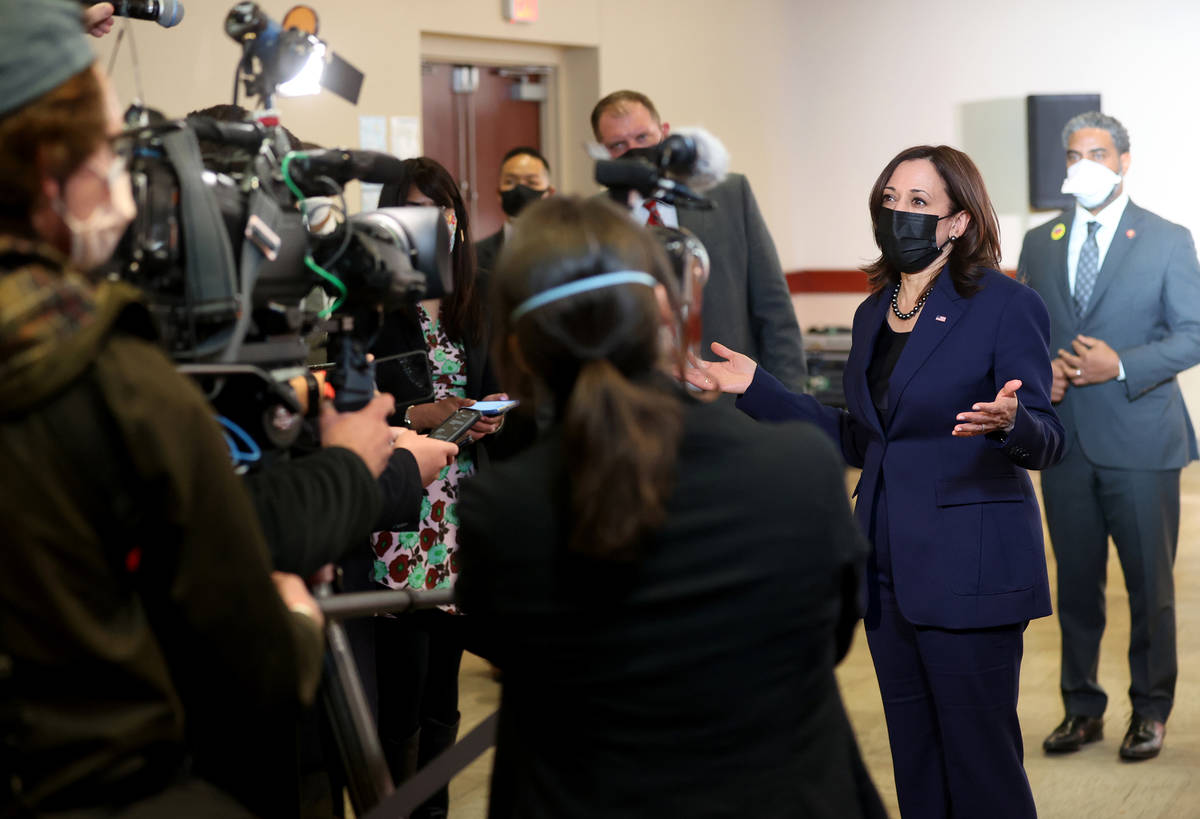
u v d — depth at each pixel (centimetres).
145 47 489
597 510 112
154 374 105
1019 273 386
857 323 262
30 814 102
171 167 130
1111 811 309
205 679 112
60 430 100
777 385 262
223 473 108
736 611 116
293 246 142
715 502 117
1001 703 240
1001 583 236
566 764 118
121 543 105
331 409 149
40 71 102
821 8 868
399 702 283
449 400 261
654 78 745
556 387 122
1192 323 353
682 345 126
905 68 854
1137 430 350
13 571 100
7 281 100
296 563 131
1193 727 369
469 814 309
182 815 108
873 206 249
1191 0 805
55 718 102
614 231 121
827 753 121
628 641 115
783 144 870
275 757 124
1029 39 825
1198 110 810
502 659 121
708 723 116
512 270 121
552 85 713
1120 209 367
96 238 109
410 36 607
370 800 157
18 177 103
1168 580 354
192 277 129
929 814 252
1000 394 221
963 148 845
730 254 328
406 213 158
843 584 126
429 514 270
